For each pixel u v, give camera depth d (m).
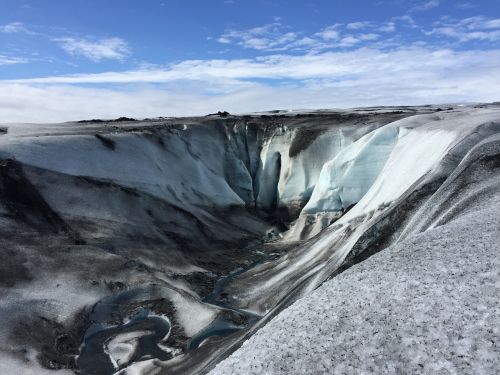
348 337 12.08
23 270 33.84
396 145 47.16
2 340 27.77
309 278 30.61
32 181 41.69
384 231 28.27
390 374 10.54
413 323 11.83
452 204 24.12
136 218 44.22
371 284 14.47
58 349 29.05
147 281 36.03
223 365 13.22
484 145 29.11
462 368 10.12
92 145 48.94
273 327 14.18
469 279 13.04
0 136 48.78
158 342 30.17
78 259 36.59
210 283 39.38
